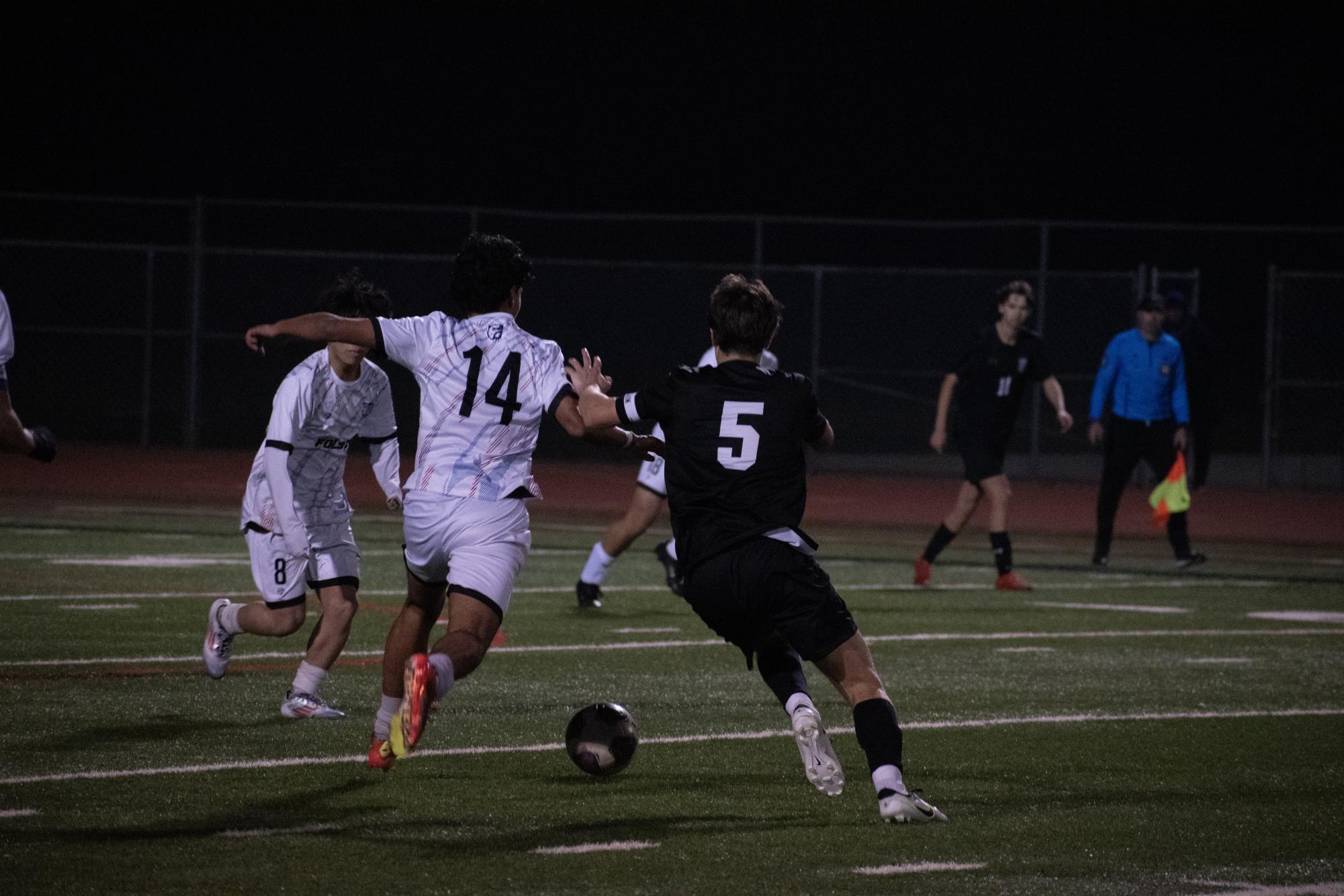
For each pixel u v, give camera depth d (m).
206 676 30.20
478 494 21.28
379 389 26.25
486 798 21.77
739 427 20.27
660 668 32.75
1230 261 132.38
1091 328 116.00
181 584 42.75
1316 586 50.31
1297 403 125.44
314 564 26.59
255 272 108.06
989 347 47.28
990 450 47.47
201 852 18.70
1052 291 133.88
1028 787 23.17
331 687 29.59
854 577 49.81
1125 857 19.52
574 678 31.42
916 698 30.20
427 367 21.45
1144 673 33.34
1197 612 43.34
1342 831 20.97
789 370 109.75
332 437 26.05
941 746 26.00
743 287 21.00
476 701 28.94
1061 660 34.78
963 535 65.69
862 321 129.12
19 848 18.69
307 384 25.09
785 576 19.91
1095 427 54.12
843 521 70.38
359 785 22.25
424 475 21.50
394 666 22.38
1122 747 26.06
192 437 94.44
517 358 21.44
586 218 86.06
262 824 20.03
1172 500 54.06
